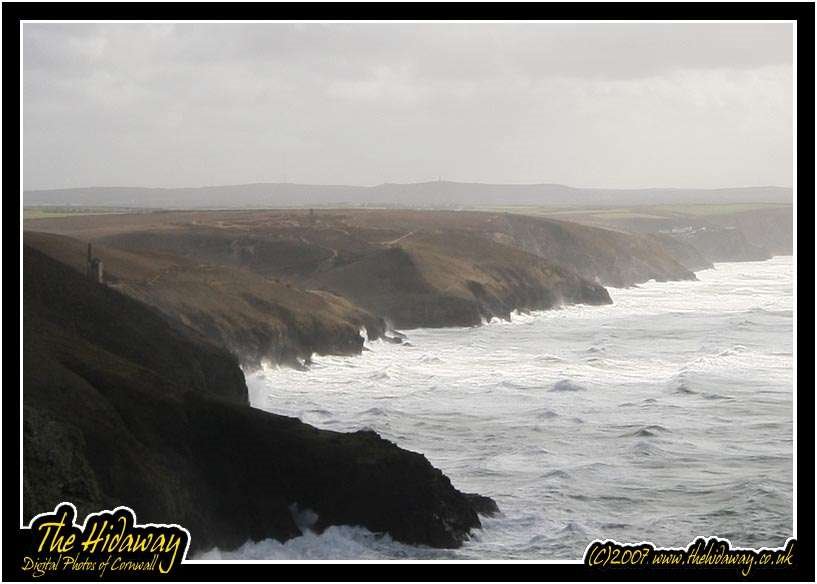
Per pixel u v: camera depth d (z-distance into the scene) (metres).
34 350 45.47
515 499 47.69
